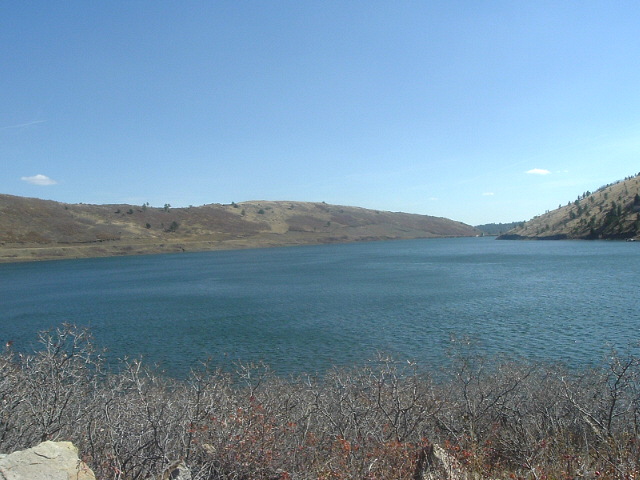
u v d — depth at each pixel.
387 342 23.66
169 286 55.19
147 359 21.62
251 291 48.22
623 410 7.88
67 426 6.77
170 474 5.05
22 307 40.94
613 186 180.12
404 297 39.72
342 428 7.01
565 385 8.48
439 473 5.28
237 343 24.77
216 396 7.04
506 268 64.75
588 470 5.57
